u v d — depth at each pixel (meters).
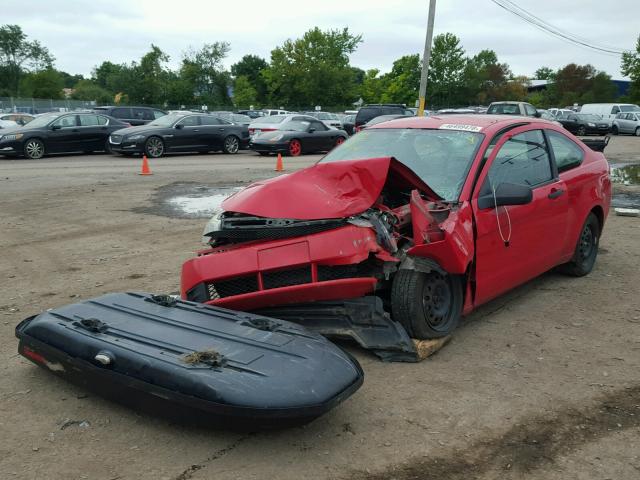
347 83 70.50
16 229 8.52
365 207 4.04
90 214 9.73
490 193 4.64
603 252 7.39
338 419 3.39
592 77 84.88
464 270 4.18
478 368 4.07
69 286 5.86
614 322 4.98
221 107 60.09
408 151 5.02
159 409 3.10
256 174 15.46
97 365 3.25
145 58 61.44
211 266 4.05
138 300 3.92
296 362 3.17
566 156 5.88
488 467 2.96
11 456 2.99
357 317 4.12
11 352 4.26
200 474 2.86
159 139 20.23
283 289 3.89
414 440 3.19
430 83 65.56
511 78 81.25
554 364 4.17
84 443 3.11
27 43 75.00
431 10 22.45
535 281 6.14
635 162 20.14
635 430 3.32
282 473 2.87
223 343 3.31
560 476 2.89
